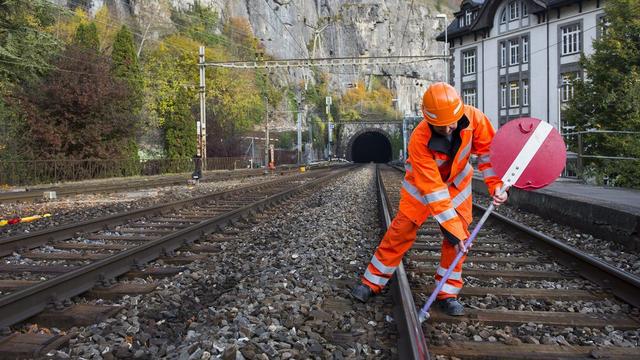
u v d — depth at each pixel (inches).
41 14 986.7
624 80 714.8
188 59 2119.8
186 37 2573.8
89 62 1076.5
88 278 182.5
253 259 234.5
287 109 3329.2
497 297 172.6
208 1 3164.4
